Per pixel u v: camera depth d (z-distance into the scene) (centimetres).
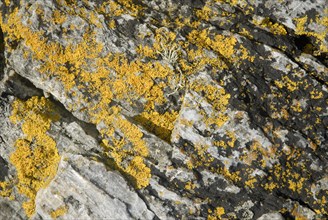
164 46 78
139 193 75
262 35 78
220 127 75
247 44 77
